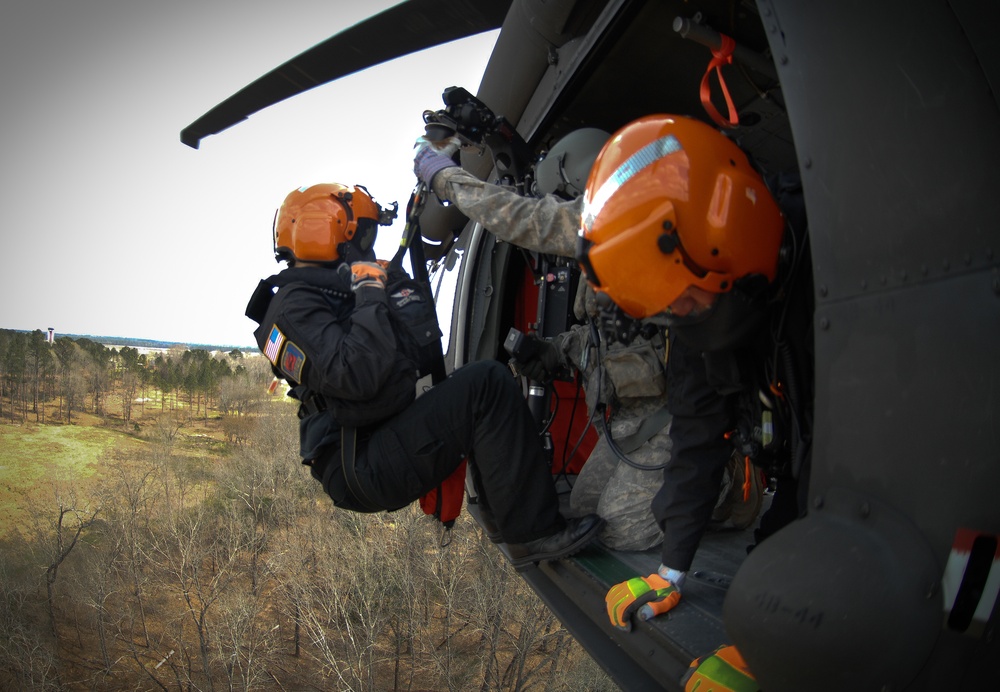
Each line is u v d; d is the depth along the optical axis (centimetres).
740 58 176
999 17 81
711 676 126
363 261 207
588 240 126
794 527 104
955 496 85
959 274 84
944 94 85
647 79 225
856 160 94
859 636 90
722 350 134
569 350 254
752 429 149
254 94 302
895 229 90
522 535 206
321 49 277
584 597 187
